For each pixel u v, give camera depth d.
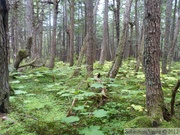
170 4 10.47
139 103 4.87
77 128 3.40
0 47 3.82
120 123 3.57
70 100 4.98
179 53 32.69
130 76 9.09
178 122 3.47
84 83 6.53
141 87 6.32
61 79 8.20
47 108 4.43
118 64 7.15
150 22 3.48
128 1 7.12
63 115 3.96
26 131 3.25
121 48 7.17
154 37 3.48
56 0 11.70
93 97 4.94
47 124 3.50
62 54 29.47
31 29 11.17
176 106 4.61
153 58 3.51
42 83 7.36
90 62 7.82
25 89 6.32
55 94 5.70
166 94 5.73
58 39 33.81
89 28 7.80
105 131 3.26
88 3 7.85
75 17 26.69
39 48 21.52
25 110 4.22
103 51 15.35
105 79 6.14
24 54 8.74
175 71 11.31
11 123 3.51
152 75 3.51
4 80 3.93
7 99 4.03
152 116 3.34
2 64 3.86
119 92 5.80
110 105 4.55
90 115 3.92
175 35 13.15
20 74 8.38
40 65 9.80
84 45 9.19
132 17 24.23
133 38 25.81
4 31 3.90
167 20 10.54
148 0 3.46
